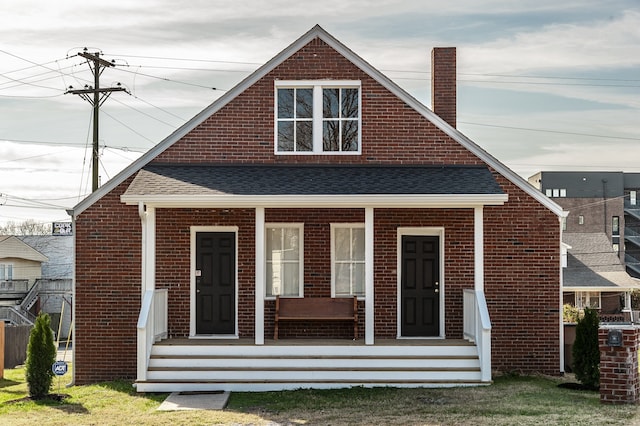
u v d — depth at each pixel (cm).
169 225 1841
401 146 1880
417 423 1279
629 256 7575
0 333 2264
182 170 1831
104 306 1816
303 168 1859
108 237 1825
